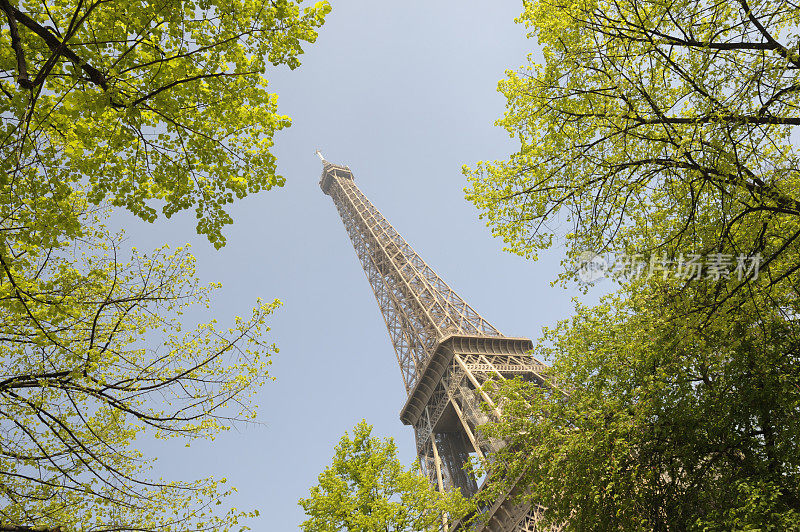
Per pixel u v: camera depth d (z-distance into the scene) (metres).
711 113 12.55
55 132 10.98
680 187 15.05
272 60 11.31
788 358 18.19
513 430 25.67
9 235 10.45
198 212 12.25
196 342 13.62
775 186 12.97
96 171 11.27
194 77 10.20
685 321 15.55
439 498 29.11
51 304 11.09
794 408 18.12
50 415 11.91
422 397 83.31
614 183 15.30
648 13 13.86
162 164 11.58
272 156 12.12
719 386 19.52
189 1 10.23
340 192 138.62
